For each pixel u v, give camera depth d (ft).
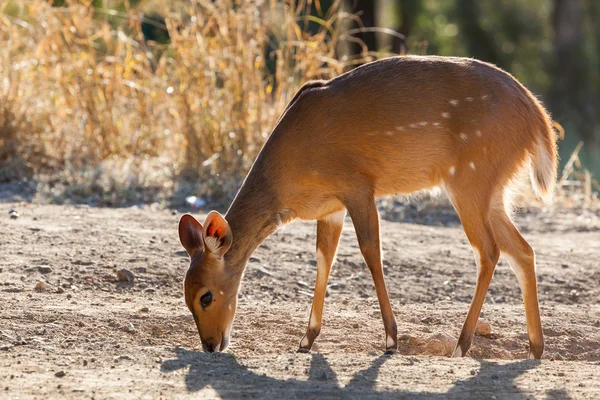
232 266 31.22
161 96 60.18
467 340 31.30
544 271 44.16
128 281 38.65
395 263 44.04
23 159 56.80
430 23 125.08
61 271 38.81
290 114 31.83
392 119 31.12
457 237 49.93
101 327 32.22
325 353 30.68
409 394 24.93
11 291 35.86
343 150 31.30
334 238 32.65
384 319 31.12
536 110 31.89
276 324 34.45
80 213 48.75
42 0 63.10
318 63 59.26
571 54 129.80
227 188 54.54
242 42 58.34
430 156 31.48
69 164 56.29
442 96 31.19
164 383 25.50
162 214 49.73
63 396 24.09
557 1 130.00
